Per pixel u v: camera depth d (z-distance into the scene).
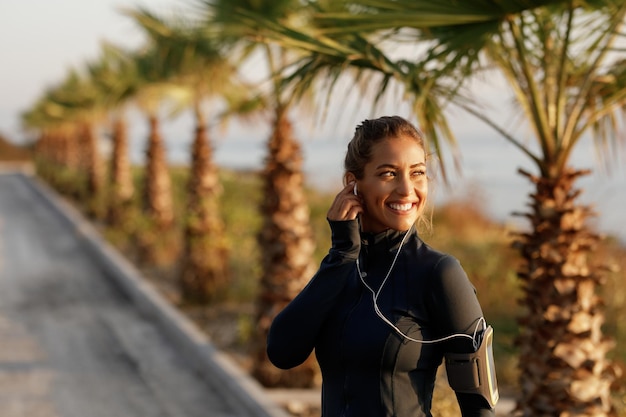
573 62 4.92
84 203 28.11
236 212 18.45
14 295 13.53
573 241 4.74
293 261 7.80
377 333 2.24
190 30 9.05
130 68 14.59
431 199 2.46
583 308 4.77
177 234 16.62
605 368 4.86
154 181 16.30
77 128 34.00
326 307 2.30
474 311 2.24
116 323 11.30
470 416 2.24
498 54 4.75
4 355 9.55
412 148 2.26
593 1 4.18
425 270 2.27
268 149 7.95
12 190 41.69
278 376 7.72
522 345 4.97
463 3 4.13
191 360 9.29
